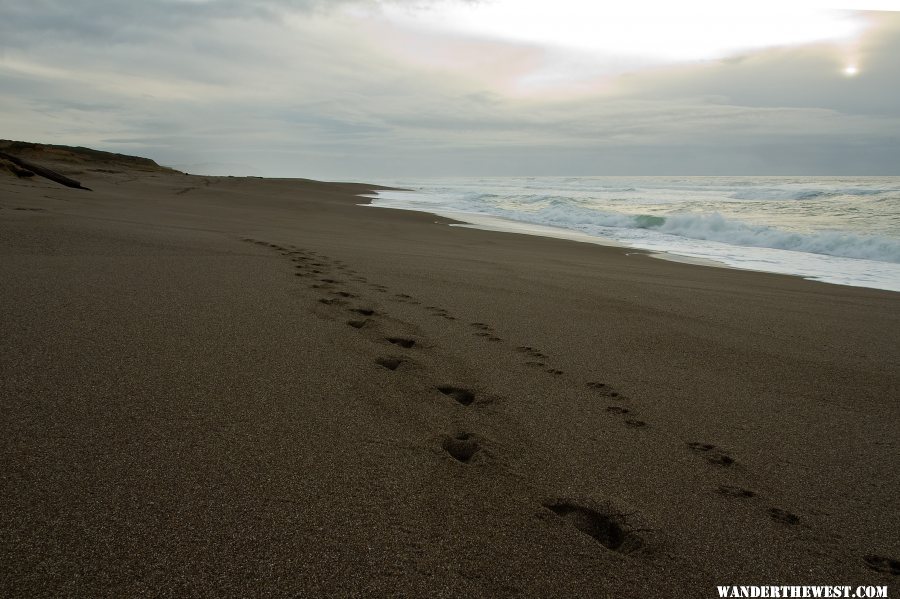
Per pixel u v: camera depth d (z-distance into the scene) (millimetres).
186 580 1351
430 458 2061
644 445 2344
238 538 1512
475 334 3789
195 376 2584
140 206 11516
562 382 3014
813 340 4164
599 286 5957
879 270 8578
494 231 13055
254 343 3109
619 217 16031
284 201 18312
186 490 1706
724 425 2602
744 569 1611
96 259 4953
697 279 7062
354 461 1981
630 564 1588
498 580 1459
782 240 11602
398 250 8070
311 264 5891
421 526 1647
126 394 2330
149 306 3633
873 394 3094
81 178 20500
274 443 2053
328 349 3131
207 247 6215
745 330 4375
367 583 1397
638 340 3934
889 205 17719
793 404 2906
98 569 1359
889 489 2100
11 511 1539
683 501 1942
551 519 1748
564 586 1465
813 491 2064
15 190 10844
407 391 2680
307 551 1489
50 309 3377
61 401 2215
